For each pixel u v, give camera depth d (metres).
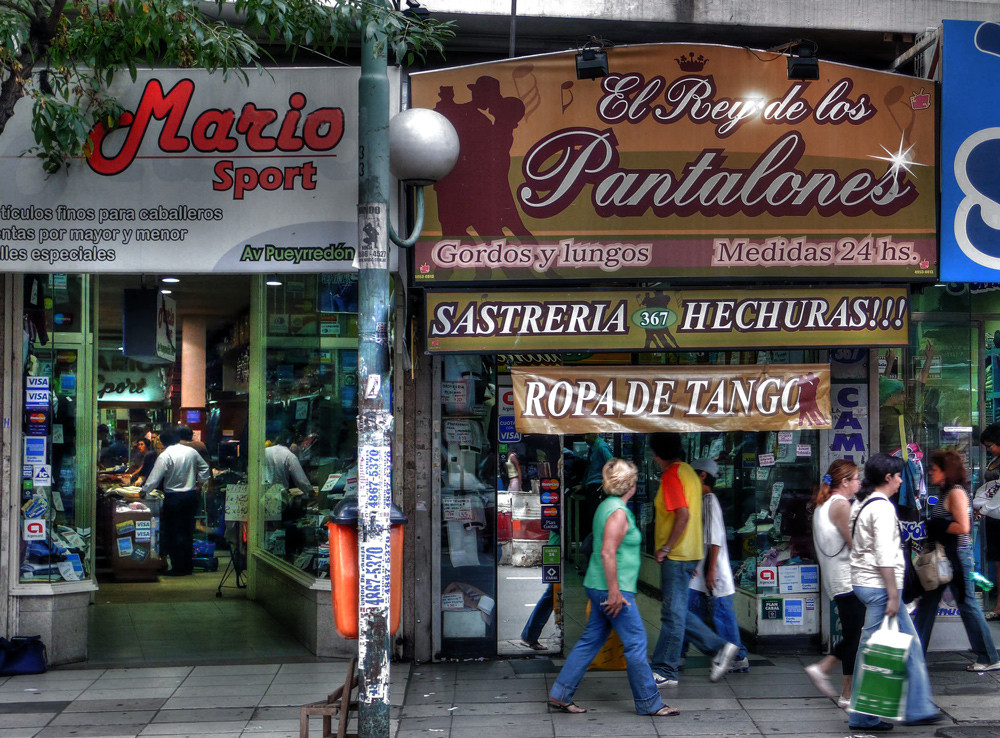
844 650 6.79
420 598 8.25
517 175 7.47
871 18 8.55
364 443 5.85
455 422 8.38
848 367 8.61
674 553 7.35
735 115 7.55
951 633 8.32
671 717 6.73
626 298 7.50
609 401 7.57
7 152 7.34
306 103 7.39
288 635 9.20
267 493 10.45
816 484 8.58
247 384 11.81
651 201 7.52
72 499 8.58
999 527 9.11
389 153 6.28
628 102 7.51
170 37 6.57
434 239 7.43
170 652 8.60
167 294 10.00
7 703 7.15
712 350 7.57
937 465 7.54
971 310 9.16
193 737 6.41
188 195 7.39
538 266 7.49
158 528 12.30
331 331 8.94
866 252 7.64
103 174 7.35
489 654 8.31
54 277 8.48
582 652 6.87
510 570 8.38
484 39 8.52
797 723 6.55
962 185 7.72
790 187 7.59
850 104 7.62
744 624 8.69
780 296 7.59
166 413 13.68
